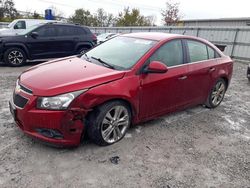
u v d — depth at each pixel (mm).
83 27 10016
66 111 2836
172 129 4035
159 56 3762
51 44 9195
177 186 2678
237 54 15656
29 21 11711
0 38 8383
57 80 3035
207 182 2787
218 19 32500
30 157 2955
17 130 3570
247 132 4188
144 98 3557
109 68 3479
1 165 2775
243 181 2859
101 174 2760
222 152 3459
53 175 2682
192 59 4320
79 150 3174
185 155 3295
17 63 8773
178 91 4062
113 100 3188
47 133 2943
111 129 3291
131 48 3895
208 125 4332
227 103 5707
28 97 2912
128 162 3021
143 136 3697
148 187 2623
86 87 2951
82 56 4258
